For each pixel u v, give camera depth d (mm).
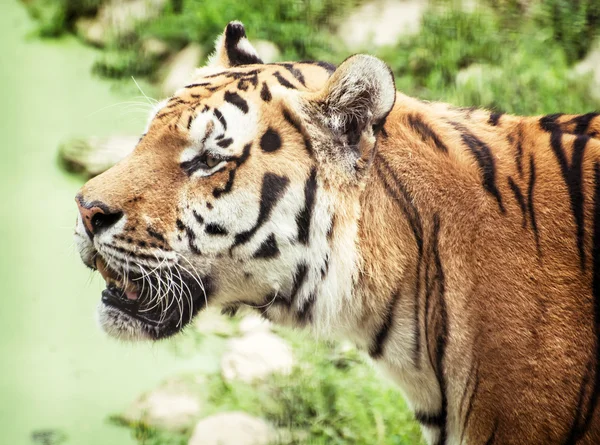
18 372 12047
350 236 7141
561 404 6672
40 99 17641
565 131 7352
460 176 7098
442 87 15852
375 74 6797
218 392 11320
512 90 15188
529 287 6770
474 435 7086
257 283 7391
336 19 17859
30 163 16000
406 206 7117
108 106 17328
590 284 6672
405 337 7258
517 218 6906
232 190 7117
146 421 10930
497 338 6801
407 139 7273
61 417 11242
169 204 7188
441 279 7023
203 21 17797
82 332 12820
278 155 7113
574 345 6645
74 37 19734
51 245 14359
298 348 11938
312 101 7078
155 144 7277
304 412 10789
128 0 19625
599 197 6793
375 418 10414
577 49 16578
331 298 7262
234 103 7195
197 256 7258
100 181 7277
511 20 17266
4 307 13188
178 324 7551
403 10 17688
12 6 20875
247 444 10359
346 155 7074
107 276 7598
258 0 18188
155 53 18109
